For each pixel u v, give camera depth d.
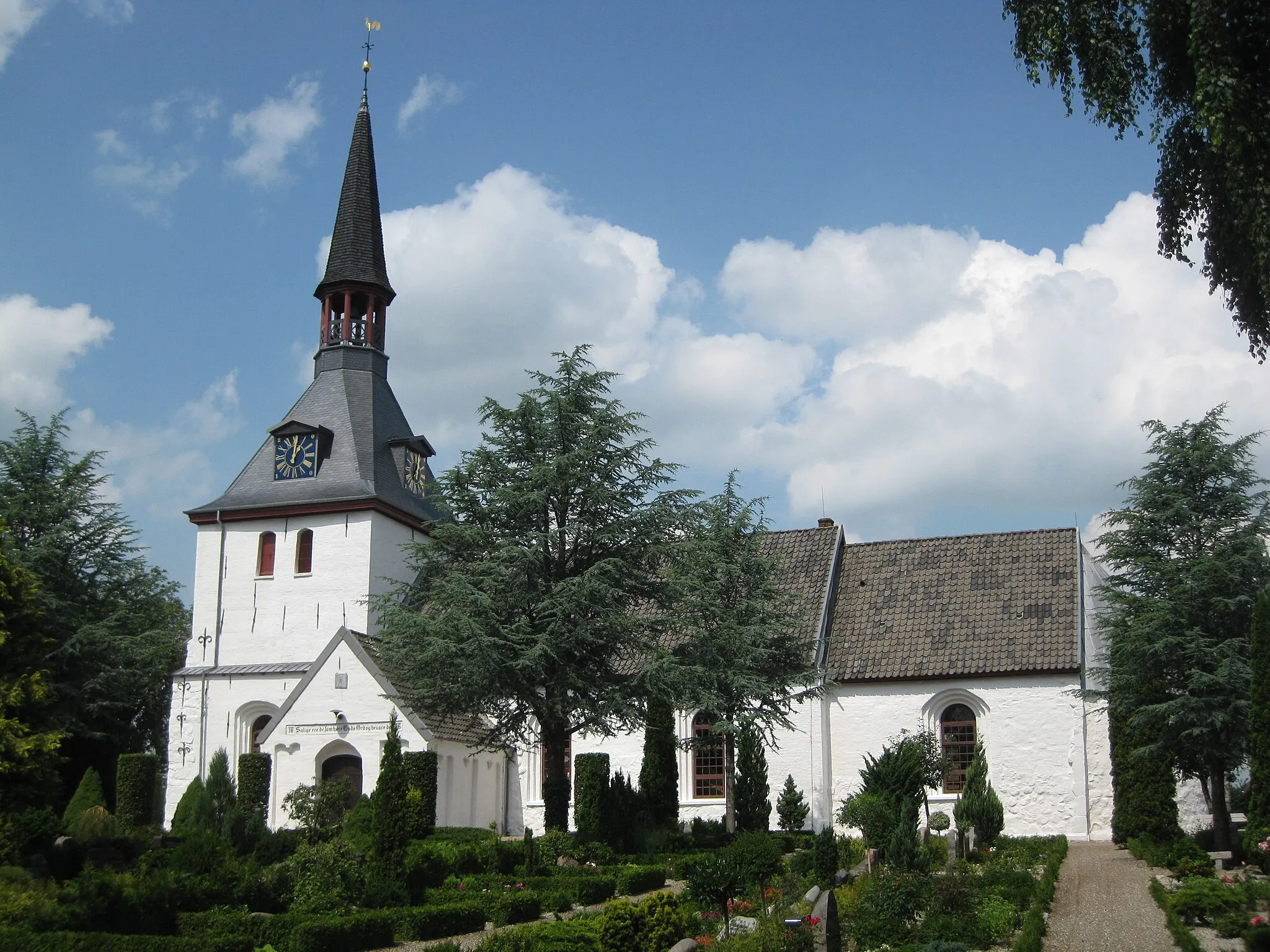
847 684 39.28
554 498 31.16
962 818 30.34
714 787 40.44
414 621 29.12
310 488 44.50
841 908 20.11
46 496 47.16
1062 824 36.28
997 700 37.69
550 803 30.08
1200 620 29.12
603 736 31.45
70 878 25.39
